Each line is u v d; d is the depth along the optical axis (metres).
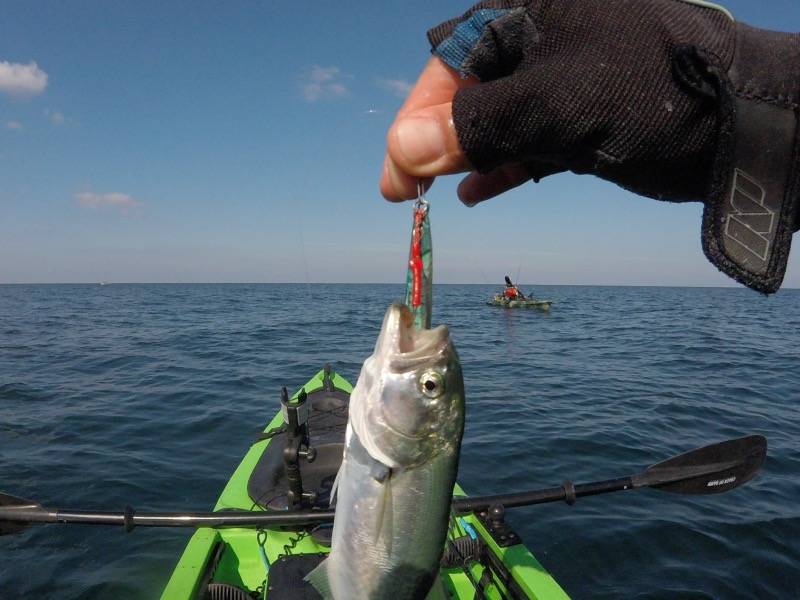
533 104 0.21
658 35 0.21
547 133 0.21
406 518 0.28
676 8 0.21
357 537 0.29
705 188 0.22
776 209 0.20
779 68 0.20
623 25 0.21
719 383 1.63
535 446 1.03
